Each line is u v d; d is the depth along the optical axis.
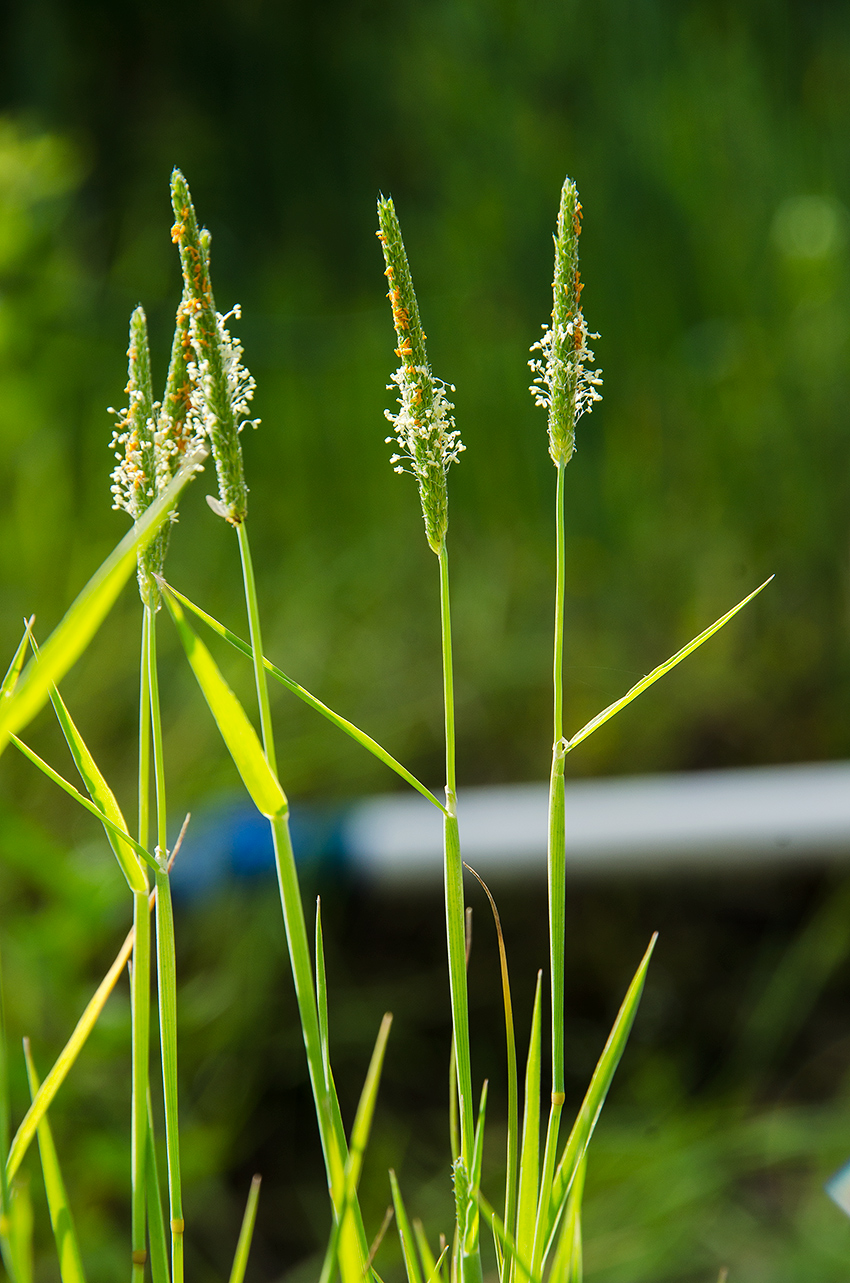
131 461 0.58
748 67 2.18
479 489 2.12
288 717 1.66
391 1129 1.32
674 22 2.25
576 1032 1.47
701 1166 1.21
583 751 1.69
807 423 1.89
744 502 1.92
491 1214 0.59
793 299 1.95
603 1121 1.33
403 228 2.65
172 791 1.44
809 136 2.12
